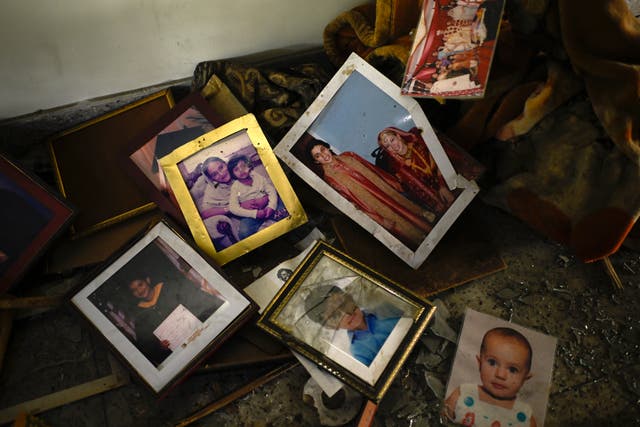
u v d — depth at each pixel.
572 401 1.51
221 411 1.47
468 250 1.69
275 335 1.46
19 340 1.54
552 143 1.58
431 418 1.48
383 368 1.43
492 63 1.63
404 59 1.62
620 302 1.65
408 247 1.63
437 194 1.62
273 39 1.78
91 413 1.46
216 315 1.47
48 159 1.73
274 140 1.72
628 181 1.48
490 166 1.71
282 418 1.47
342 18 1.74
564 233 1.62
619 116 1.44
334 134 1.63
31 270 1.62
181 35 1.63
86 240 1.65
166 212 1.62
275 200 1.63
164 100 1.73
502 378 1.51
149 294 1.48
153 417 1.46
